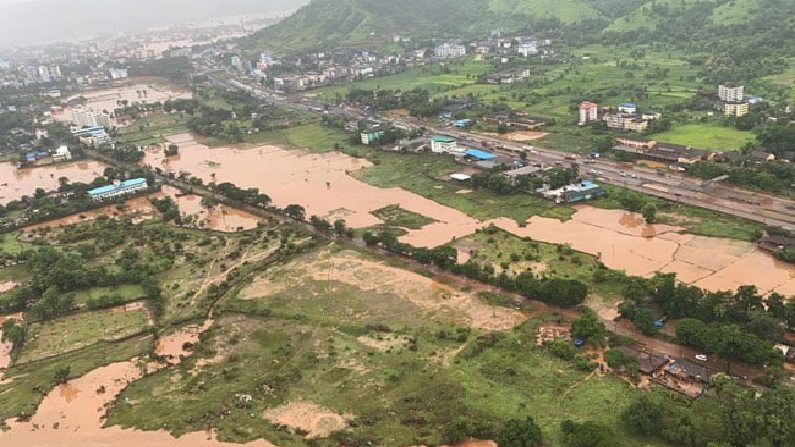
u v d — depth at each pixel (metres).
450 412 136.38
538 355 155.12
